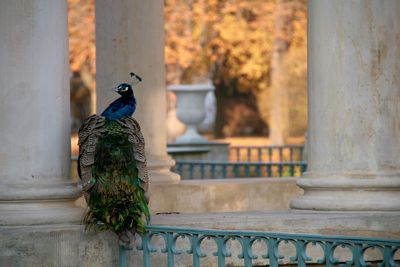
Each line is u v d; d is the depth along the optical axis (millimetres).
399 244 9125
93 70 53719
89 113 58406
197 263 10578
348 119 12430
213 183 16578
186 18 52375
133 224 11008
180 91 33188
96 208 11094
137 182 11133
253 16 54469
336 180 12445
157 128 16516
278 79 54812
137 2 16219
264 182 16891
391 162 12422
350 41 12383
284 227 11945
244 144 56312
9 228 11359
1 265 11250
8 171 11531
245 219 11891
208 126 51375
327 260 9594
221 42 53625
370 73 12398
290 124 55000
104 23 16109
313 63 12688
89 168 11094
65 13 11852
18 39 11492
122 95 11492
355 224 12031
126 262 11383
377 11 12383
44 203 11570
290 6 53281
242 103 64688
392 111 12453
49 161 11586
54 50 11625
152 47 16422
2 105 11516
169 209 16156
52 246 11289
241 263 11836
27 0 11500
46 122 11570
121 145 11039
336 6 12430
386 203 12297
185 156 30734
